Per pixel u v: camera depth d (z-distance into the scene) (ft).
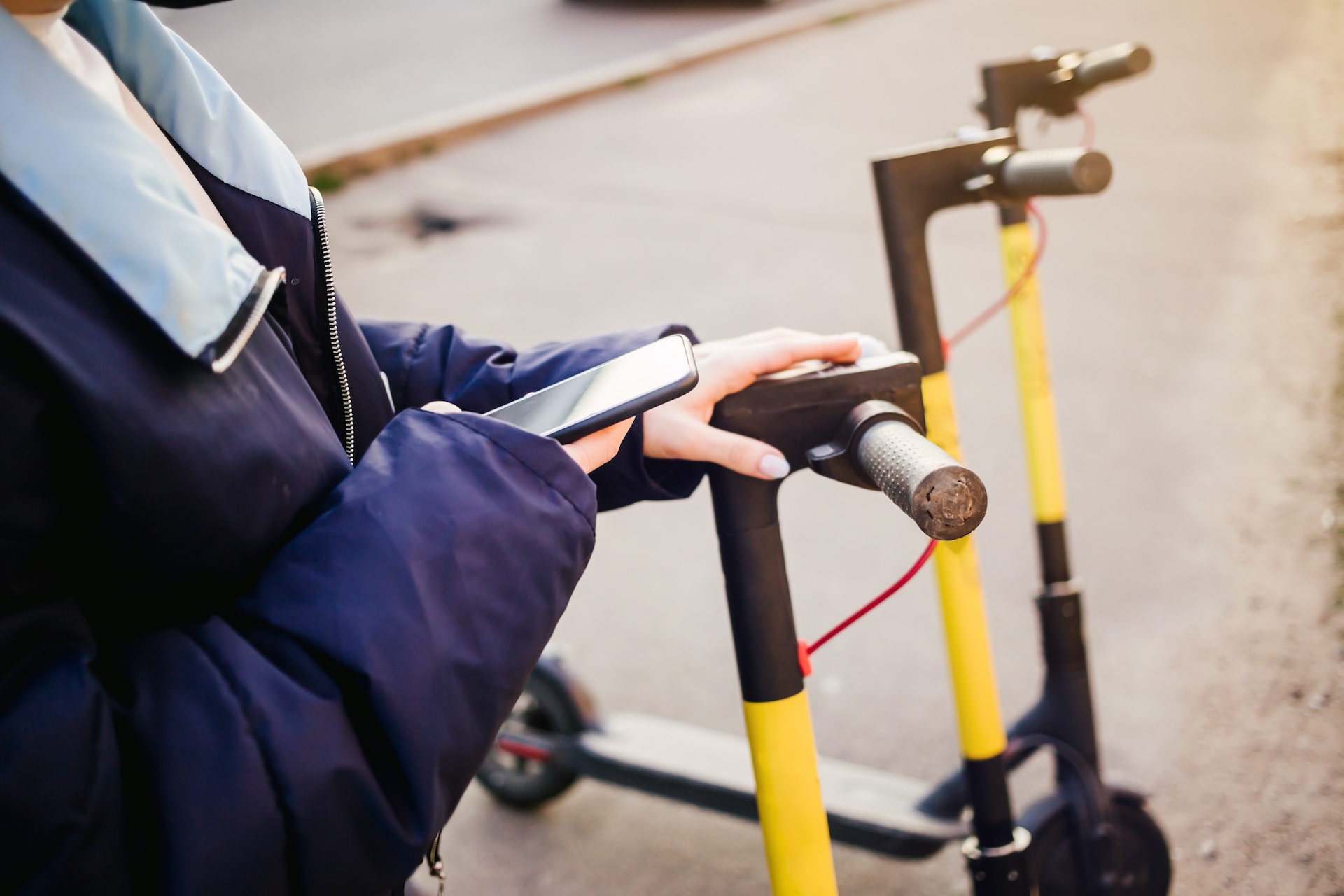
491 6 31.40
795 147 19.04
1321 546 7.94
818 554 9.06
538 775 6.48
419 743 1.92
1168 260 13.71
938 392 3.96
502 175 18.58
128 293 1.80
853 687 7.42
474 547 2.06
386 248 15.87
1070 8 27.99
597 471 2.73
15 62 1.81
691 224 16.07
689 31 27.17
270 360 2.16
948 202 3.85
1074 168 3.34
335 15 30.89
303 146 19.63
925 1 29.84
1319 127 17.75
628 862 6.26
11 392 1.67
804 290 13.79
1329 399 9.96
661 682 7.68
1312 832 5.51
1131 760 6.32
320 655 1.91
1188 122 18.95
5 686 1.65
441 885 2.72
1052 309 12.73
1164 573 8.04
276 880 1.80
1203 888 5.29
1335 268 12.73
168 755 1.74
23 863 1.61
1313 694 6.53
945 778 5.32
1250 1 27.71
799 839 2.79
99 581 1.88
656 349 2.55
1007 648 7.62
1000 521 9.07
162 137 2.40
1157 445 9.79
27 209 1.79
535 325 13.33
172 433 1.82
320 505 2.16
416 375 3.15
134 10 2.38
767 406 2.59
